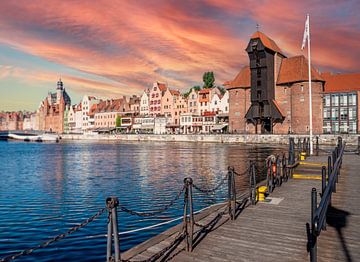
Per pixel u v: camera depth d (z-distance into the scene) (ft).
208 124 384.06
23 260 37.52
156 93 458.91
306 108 297.12
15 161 172.65
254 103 319.27
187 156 181.47
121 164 147.33
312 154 106.93
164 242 29.27
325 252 26.71
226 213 38.60
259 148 235.81
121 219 53.01
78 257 38.17
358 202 42.93
